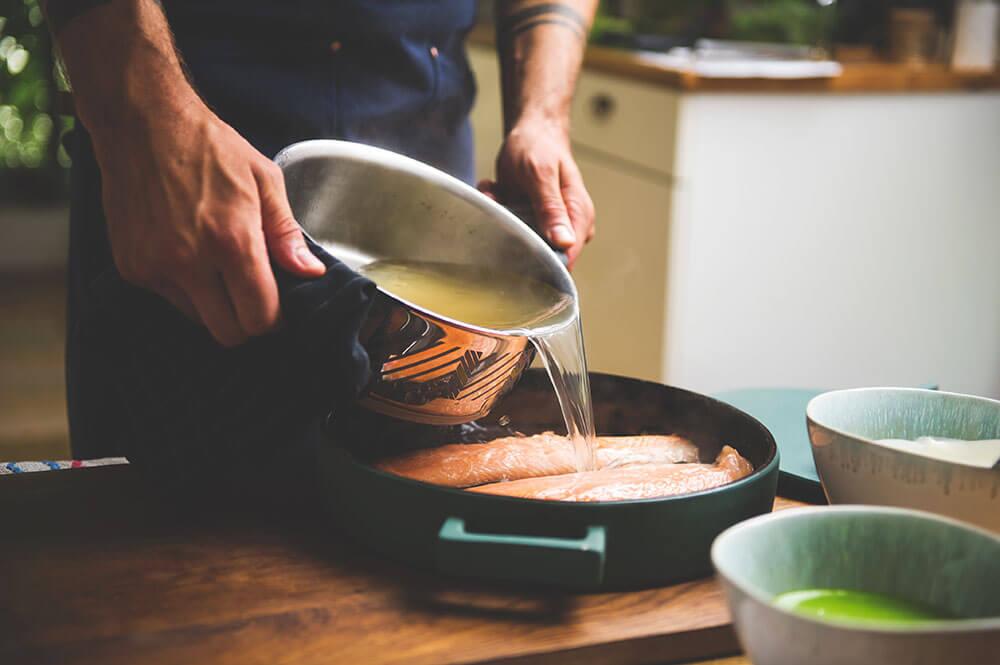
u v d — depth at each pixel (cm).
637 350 235
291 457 90
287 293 73
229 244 73
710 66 217
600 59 235
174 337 86
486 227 95
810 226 226
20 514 84
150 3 84
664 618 71
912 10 236
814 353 237
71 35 82
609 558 73
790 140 218
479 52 279
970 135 233
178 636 67
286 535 82
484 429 107
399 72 117
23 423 270
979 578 58
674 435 103
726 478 88
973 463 74
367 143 118
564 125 123
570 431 90
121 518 84
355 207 94
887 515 61
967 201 238
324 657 65
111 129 79
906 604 60
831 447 76
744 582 57
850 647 51
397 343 75
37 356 325
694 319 225
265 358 84
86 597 72
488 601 72
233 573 76
